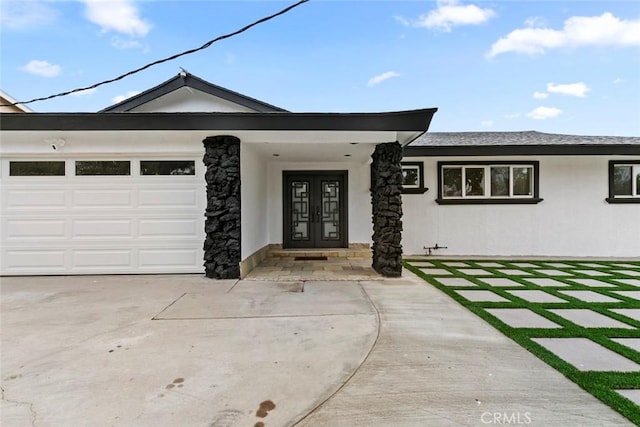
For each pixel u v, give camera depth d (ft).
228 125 17.03
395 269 19.04
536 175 28.48
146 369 8.12
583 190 28.35
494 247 28.71
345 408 6.57
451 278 19.40
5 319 11.85
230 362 8.50
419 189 28.66
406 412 6.44
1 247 18.97
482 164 28.73
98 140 18.44
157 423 6.08
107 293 15.34
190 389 7.23
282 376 7.80
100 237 19.10
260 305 13.50
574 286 17.35
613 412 6.40
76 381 7.55
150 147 18.52
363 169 28.35
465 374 7.91
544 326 11.27
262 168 25.75
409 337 10.18
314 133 18.25
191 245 19.24
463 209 28.81
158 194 19.13
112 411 6.43
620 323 11.59
